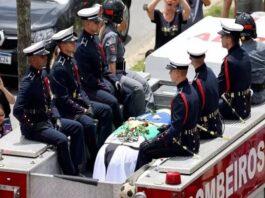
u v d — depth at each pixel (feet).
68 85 81.41
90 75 85.10
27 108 77.82
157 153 75.20
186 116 74.08
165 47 92.89
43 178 73.20
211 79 78.38
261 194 84.02
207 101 77.82
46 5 136.77
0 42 129.18
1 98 89.51
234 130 80.33
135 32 154.92
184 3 105.40
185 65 74.23
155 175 71.15
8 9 133.90
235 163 78.02
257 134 82.43
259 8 128.98
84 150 80.33
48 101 78.79
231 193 77.51
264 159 83.87
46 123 78.18
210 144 76.95
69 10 136.87
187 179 70.38
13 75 130.72
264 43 89.81
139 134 79.97
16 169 73.20
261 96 87.10
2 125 87.35
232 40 82.79
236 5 129.39
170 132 74.28
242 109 82.99
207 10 160.35
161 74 91.61
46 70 82.12
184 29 109.29
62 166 77.82
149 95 89.86
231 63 82.48
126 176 77.71
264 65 87.15
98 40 86.69
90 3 141.59
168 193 69.10
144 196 69.21
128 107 88.53
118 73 90.33
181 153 74.49
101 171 78.43
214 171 74.28
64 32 80.64
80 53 84.69
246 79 82.94
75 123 79.51
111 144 79.00
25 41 107.55
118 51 91.04
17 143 77.10
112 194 72.33
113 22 90.17
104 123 83.87
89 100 83.76
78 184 72.74
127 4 149.48
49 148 77.30
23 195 73.61
